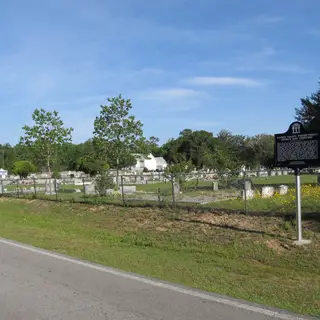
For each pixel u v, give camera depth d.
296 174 9.12
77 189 31.31
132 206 15.40
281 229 10.00
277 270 7.65
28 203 20.36
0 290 6.42
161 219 12.74
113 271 7.55
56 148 33.50
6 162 94.50
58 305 5.65
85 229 12.95
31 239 11.38
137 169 84.69
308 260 8.00
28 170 55.09
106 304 5.67
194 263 8.31
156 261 8.48
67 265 8.10
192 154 81.06
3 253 9.43
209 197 17.70
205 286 6.57
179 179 20.58
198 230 10.91
